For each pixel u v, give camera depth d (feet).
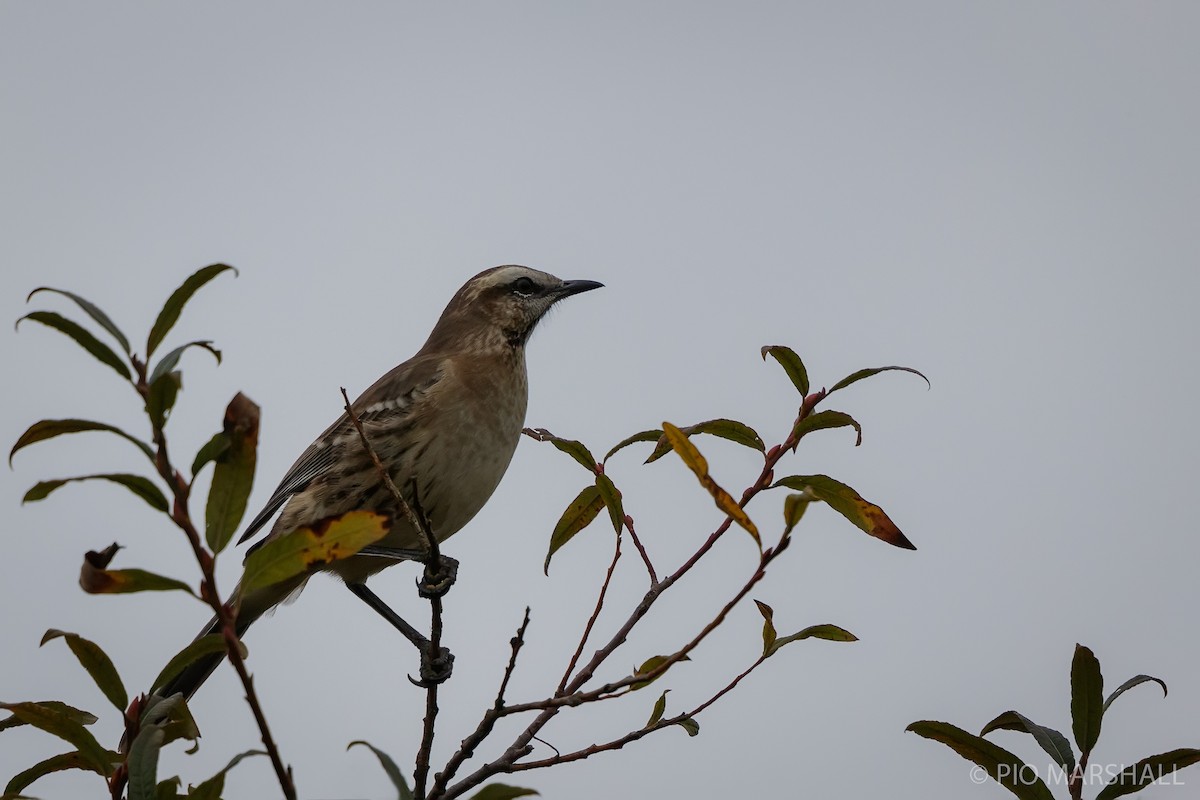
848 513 27.73
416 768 27.32
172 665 23.75
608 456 31.27
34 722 23.52
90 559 19.99
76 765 24.82
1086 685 25.31
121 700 23.99
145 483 19.53
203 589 19.62
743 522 21.95
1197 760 24.39
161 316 19.66
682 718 28.12
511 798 19.44
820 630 28.45
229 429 19.95
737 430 29.60
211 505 20.04
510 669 26.66
